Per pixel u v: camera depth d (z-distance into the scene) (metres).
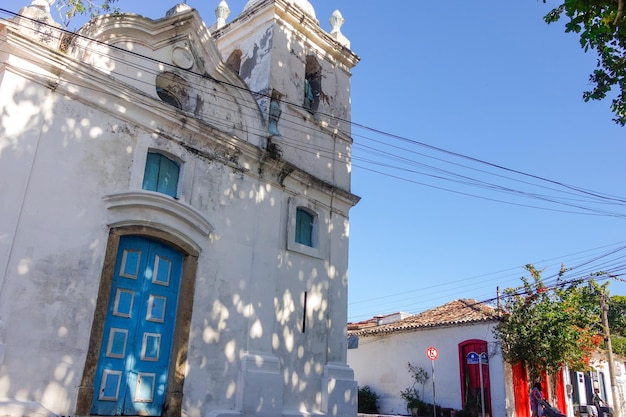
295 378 11.84
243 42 14.80
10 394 7.55
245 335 11.04
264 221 12.09
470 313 22.48
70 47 9.62
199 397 9.92
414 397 22.39
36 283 8.12
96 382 8.70
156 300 9.87
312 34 14.96
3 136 8.19
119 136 9.70
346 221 14.48
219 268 10.87
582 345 20.00
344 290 13.78
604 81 9.83
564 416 15.98
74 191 8.86
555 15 9.59
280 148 13.03
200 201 10.82
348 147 15.28
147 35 10.82
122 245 9.55
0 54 8.68
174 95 11.52
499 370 19.77
